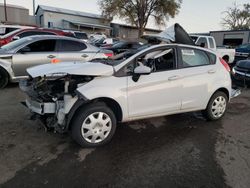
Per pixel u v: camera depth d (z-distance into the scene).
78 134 3.62
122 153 3.63
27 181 2.90
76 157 3.47
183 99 4.47
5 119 4.72
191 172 3.20
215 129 4.66
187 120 5.09
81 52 7.76
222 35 24.94
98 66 3.78
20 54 7.00
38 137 4.04
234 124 4.96
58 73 3.58
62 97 3.64
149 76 4.06
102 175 3.08
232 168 3.32
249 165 3.41
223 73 4.96
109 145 3.87
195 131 4.54
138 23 45.53
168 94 4.27
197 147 3.90
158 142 4.03
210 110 4.92
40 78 3.76
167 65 4.35
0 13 44.91
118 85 3.79
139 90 3.97
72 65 4.00
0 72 6.92
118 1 42.78
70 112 3.54
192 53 4.62
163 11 44.41
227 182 3.02
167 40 4.96
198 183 2.99
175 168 3.29
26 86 4.12
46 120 3.88
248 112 5.77
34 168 3.17
